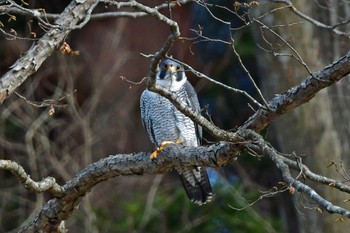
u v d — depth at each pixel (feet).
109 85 57.16
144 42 59.52
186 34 57.11
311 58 44.78
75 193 26.91
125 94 57.21
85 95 57.57
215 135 24.03
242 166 58.59
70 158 52.13
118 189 55.06
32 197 54.49
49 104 27.25
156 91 23.86
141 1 54.95
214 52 60.90
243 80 62.39
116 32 57.26
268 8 44.21
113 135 56.34
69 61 56.08
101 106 56.29
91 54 57.72
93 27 58.03
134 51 59.41
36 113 52.85
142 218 53.67
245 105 62.23
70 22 27.32
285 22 44.14
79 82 57.31
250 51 59.41
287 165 22.07
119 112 56.80
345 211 19.83
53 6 55.93
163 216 54.60
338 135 45.88
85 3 27.50
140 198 55.52
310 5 45.06
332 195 44.57
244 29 59.98
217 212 54.80
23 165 54.44
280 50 44.55
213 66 61.00
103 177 27.02
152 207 54.70
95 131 54.54
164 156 26.27
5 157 54.75
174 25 22.74
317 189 44.73
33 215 49.62
